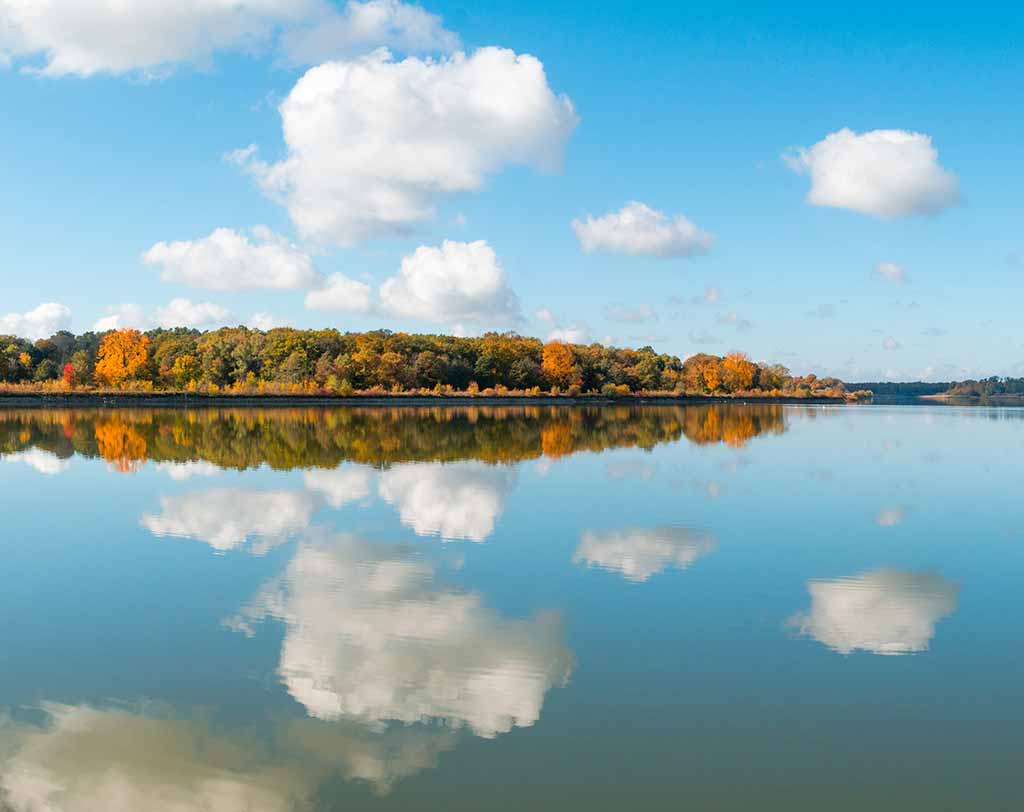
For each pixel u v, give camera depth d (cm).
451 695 1191
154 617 1531
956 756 1024
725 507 2747
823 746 1048
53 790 936
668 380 18688
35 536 2216
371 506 2677
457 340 17850
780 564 1975
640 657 1346
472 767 991
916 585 1805
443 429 6550
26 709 1140
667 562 1986
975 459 4425
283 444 4909
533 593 1705
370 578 1811
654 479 3409
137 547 2088
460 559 1988
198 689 1206
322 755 1016
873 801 923
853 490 3177
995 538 2289
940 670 1299
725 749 1038
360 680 1241
